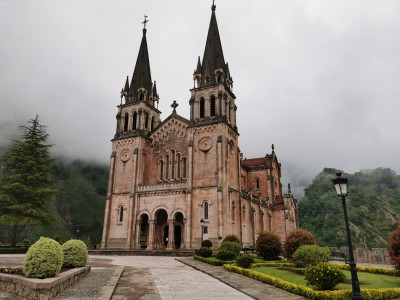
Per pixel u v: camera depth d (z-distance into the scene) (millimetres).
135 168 59719
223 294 16609
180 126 61656
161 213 58219
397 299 15234
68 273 17500
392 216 158250
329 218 156625
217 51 62625
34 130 62188
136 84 68125
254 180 79625
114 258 41062
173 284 19453
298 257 26375
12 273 17656
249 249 49219
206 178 52938
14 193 54344
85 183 157500
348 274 24516
